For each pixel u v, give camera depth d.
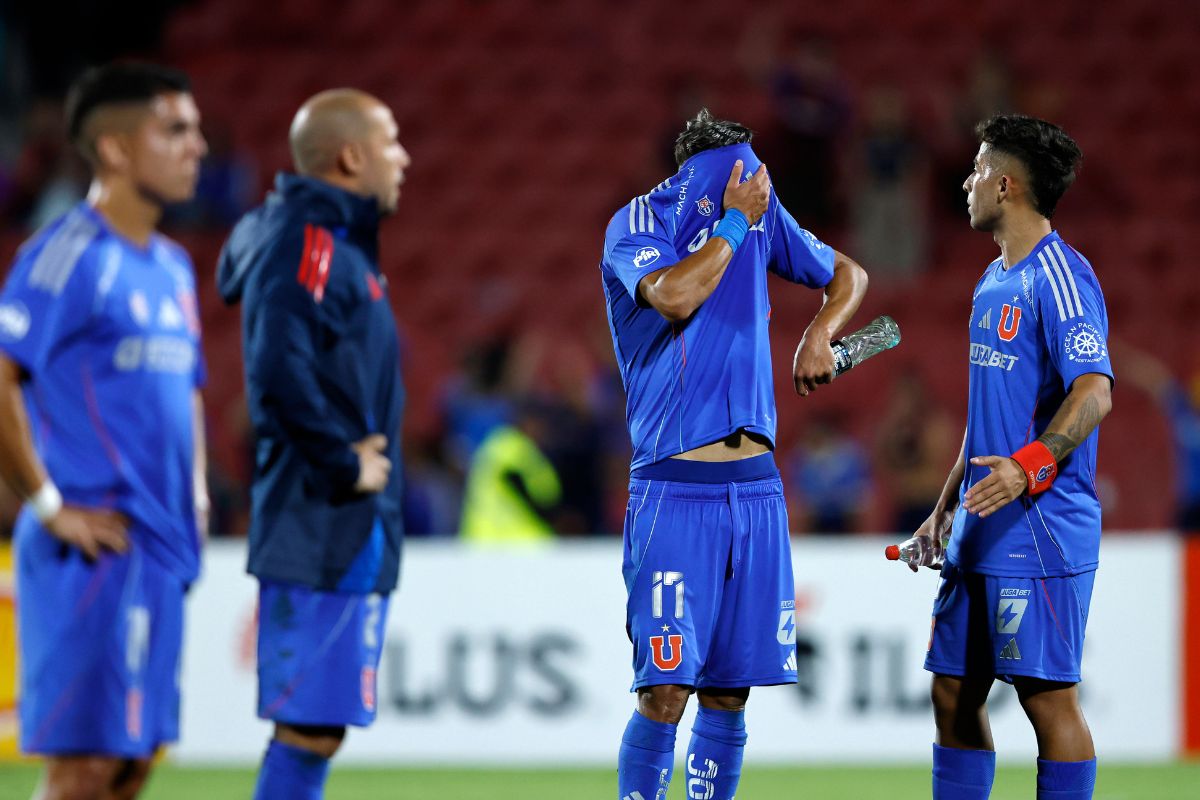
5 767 23.42
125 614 12.08
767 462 13.83
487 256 44.88
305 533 13.95
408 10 52.47
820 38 46.91
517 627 24.28
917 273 41.88
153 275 12.58
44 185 45.38
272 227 14.15
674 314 12.77
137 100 12.39
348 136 14.54
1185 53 49.34
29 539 12.16
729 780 13.97
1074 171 14.20
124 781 12.59
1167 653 24.42
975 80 45.69
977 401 14.38
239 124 48.88
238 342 41.81
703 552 13.41
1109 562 24.55
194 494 12.91
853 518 32.31
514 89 49.97
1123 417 38.50
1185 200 45.50
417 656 24.25
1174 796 21.05
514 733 24.14
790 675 13.80
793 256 14.38
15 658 23.97
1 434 11.54
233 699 24.09
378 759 24.12
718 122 14.12
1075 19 50.41
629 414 14.07
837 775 22.95
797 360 14.00
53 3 53.03
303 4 52.69
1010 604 13.98
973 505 13.25
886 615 24.27
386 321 14.56
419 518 31.80
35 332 11.77
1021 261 14.18
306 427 13.55
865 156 42.00
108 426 12.16
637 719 13.54
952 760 14.57
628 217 13.73
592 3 51.88
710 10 51.28
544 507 29.48
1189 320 41.94
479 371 35.25
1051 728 14.21
